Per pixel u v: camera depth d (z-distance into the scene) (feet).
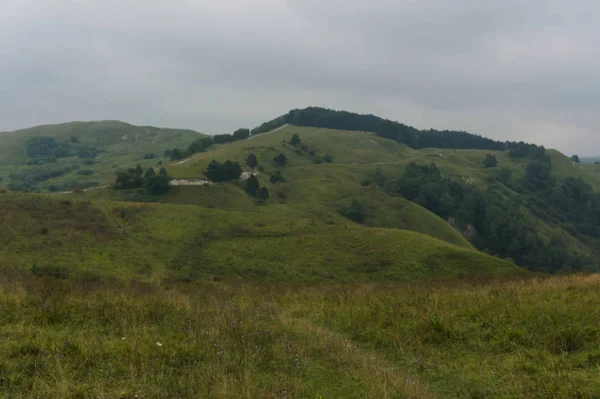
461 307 35.70
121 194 306.35
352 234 197.77
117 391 17.06
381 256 173.37
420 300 41.29
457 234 339.77
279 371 21.20
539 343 25.05
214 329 28.19
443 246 180.24
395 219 345.72
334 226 215.51
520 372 20.68
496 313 32.17
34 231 166.40
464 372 21.43
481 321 30.78
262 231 205.05
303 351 24.82
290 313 40.19
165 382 18.65
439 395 19.06
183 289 80.12
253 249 182.50
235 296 55.52
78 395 16.66
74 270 124.26
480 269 159.53
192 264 161.27
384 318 34.14
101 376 18.89
